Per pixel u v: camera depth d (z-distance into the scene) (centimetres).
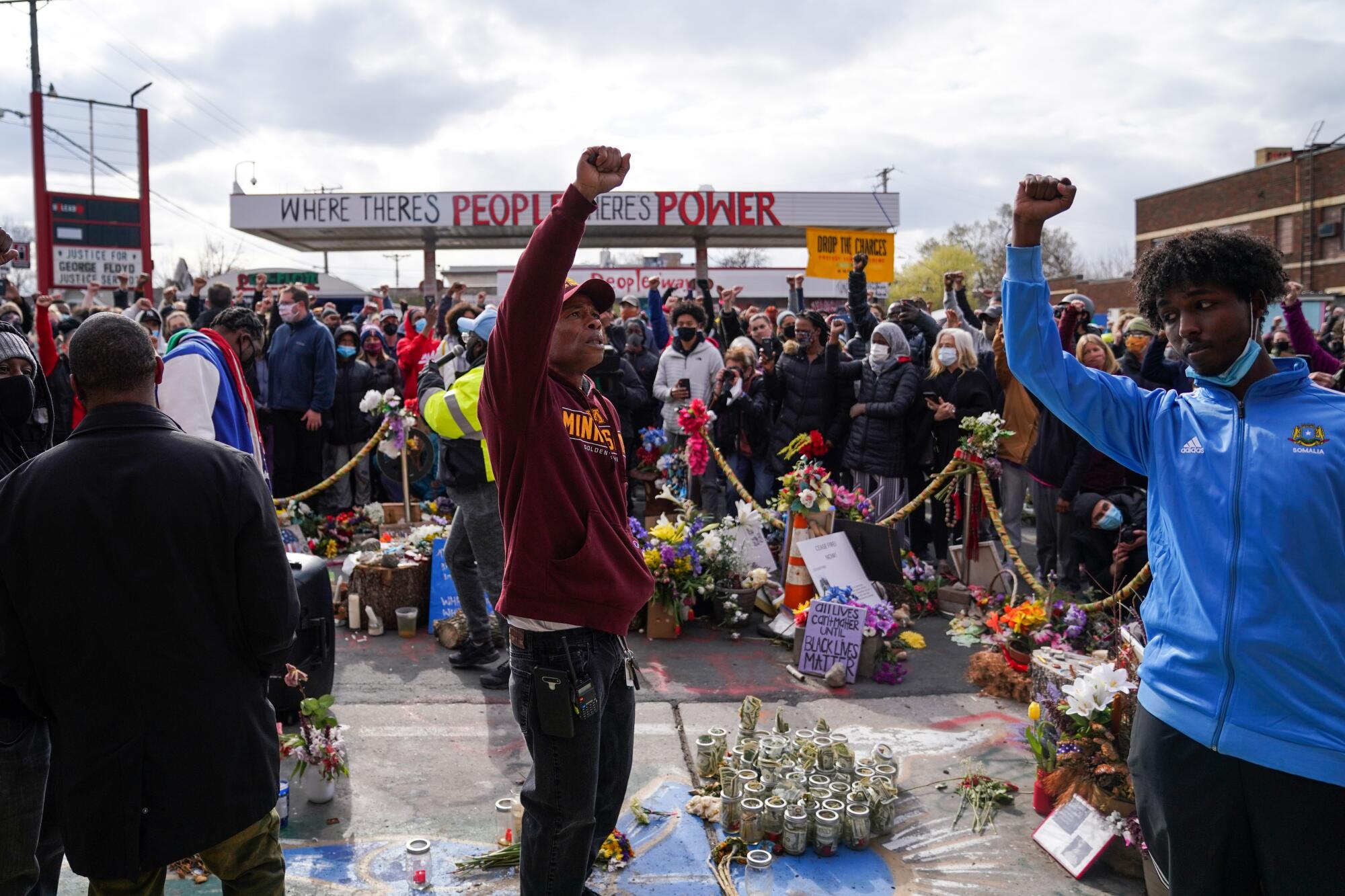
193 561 234
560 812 273
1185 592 209
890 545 629
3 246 321
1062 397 231
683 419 776
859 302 966
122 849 229
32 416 316
